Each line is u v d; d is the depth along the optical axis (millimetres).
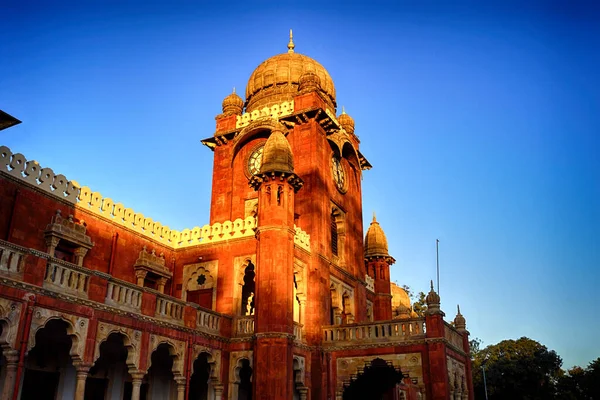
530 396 57438
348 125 36688
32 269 16047
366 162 37844
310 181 29938
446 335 25578
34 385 19891
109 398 22750
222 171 33281
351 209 34500
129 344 19422
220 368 24047
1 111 12891
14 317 15375
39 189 21734
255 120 32594
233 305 25938
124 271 25078
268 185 25625
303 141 31031
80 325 17531
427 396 23750
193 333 22641
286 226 24969
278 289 23906
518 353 64375
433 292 25156
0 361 18469
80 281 17812
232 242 27125
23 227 20859
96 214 24141
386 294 37594
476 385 61938
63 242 22312
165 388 25766
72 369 21469
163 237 27875
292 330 23984
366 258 38406
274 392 22453
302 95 32125
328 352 26797
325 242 29625
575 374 64188
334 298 30109
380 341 25688
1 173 20297
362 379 32562
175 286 27734
